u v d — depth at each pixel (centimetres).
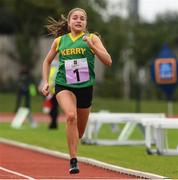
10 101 8600
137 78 9806
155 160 2691
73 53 1995
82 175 2248
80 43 1995
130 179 2138
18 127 5019
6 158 2838
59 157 2877
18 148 3344
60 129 4809
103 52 1956
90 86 2012
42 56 10094
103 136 4316
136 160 2689
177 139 4012
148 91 9562
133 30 10550
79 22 2002
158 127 2886
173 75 5700
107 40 10000
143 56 10588
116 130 4603
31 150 3231
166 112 7825
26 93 5219
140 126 3569
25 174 2266
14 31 10325
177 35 11694
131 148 3350
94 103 8288
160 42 10725
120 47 10225
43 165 2569
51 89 4312
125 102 8506
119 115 3653
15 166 2530
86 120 2067
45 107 4947
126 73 9919
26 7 9744
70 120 1955
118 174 2291
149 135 2981
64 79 2002
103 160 2678
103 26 9825
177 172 2275
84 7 9606
